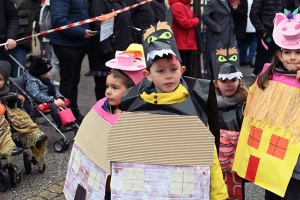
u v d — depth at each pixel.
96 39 5.82
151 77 2.38
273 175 2.85
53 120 5.81
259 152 2.92
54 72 7.62
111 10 5.85
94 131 2.71
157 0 7.32
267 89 2.96
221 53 3.32
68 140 5.61
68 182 2.83
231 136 3.21
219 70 3.22
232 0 8.95
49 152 5.23
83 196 2.66
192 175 2.38
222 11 7.43
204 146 2.37
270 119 2.88
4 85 4.36
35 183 4.42
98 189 2.56
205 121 2.40
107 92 2.86
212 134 2.40
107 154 2.42
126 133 2.40
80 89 8.20
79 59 6.10
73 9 5.70
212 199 2.45
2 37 5.51
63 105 5.36
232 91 3.22
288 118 2.81
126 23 5.96
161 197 2.39
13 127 4.29
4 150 4.04
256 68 8.86
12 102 4.41
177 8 7.02
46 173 4.65
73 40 5.72
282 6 8.05
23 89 5.32
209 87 2.42
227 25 7.48
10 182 4.30
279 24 2.95
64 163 4.91
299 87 2.83
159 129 2.37
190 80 2.48
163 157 2.38
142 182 2.40
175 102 2.37
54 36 5.73
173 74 2.33
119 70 2.87
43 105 5.21
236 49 3.36
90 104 7.26
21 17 6.04
